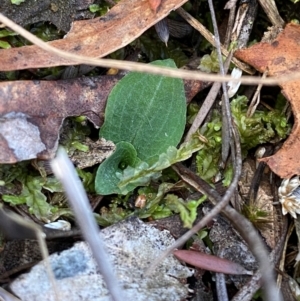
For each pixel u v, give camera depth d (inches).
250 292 8.9
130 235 9.2
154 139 9.7
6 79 9.8
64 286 8.6
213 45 10.4
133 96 9.5
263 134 10.0
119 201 9.7
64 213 9.3
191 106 10.2
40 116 9.1
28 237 8.9
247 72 10.3
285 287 9.3
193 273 9.1
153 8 9.5
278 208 9.7
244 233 8.6
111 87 9.6
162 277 8.9
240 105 10.1
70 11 9.9
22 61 9.1
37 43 8.3
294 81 9.7
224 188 9.8
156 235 9.2
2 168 9.3
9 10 9.7
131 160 9.6
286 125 10.0
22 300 8.5
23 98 9.0
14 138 8.9
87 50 9.4
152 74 9.5
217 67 10.3
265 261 8.3
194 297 9.0
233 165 9.7
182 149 9.7
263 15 10.9
